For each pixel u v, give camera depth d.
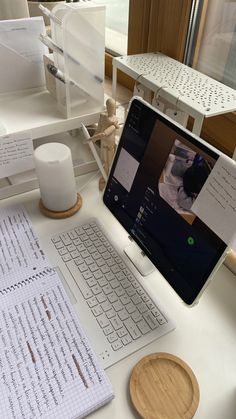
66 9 0.82
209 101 0.73
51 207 0.87
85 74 0.89
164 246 0.67
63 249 0.79
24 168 0.92
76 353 0.60
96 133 0.90
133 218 0.74
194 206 0.60
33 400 0.55
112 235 0.84
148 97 0.89
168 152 0.63
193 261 0.61
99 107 0.97
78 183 0.99
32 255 0.78
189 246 0.62
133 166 0.72
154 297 0.70
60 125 0.91
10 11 1.08
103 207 0.91
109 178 0.80
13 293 0.69
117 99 1.12
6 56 0.92
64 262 0.77
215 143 0.94
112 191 0.80
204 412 0.54
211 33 0.90
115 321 0.66
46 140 1.06
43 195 0.86
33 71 0.98
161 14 0.97
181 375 0.58
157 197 0.67
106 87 1.21
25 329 0.64
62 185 0.83
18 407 0.54
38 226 0.85
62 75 0.87
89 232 0.84
